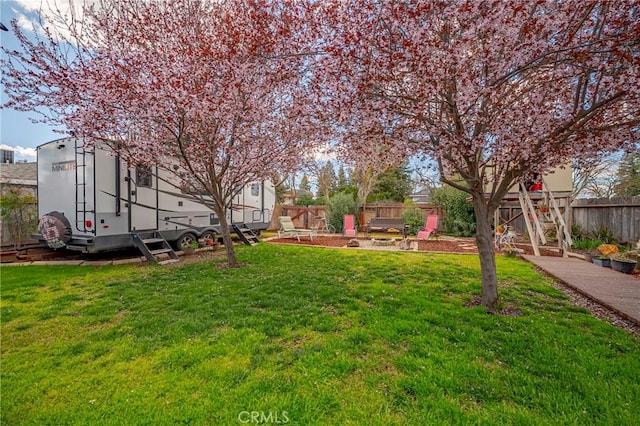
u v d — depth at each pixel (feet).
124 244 22.20
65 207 21.74
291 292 14.83
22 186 30.42
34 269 20.81
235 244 32.32
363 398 6.94
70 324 11.30
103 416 6.45
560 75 10.51
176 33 17.71
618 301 12.89
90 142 17.95
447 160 12.98
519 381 7.48
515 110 11.27
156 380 7.66
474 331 10.25
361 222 48.65
